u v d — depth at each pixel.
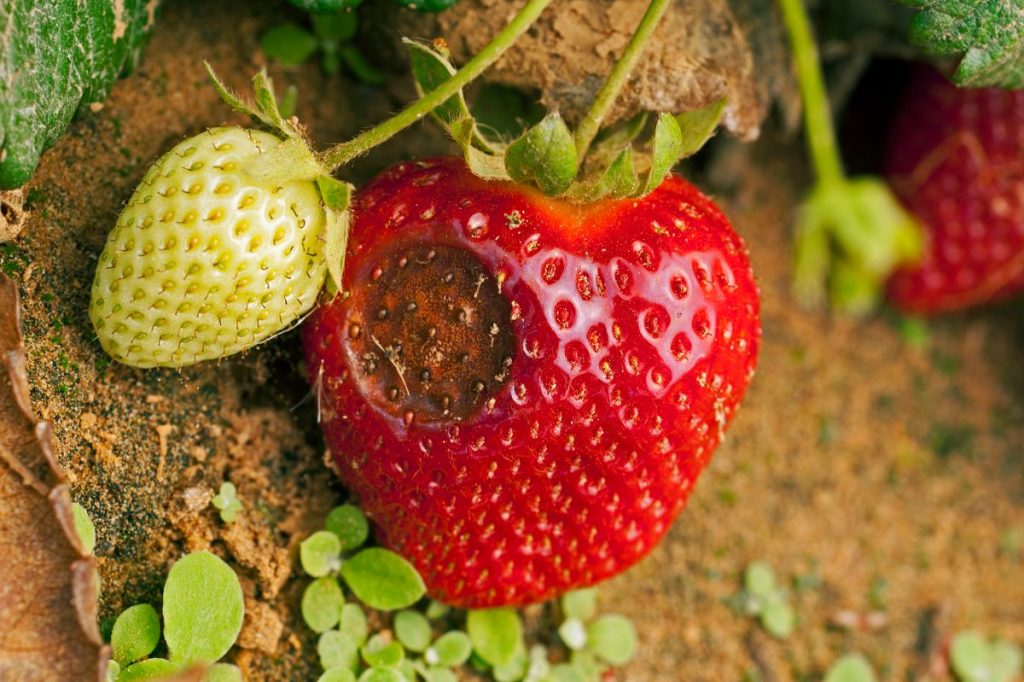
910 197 0.26
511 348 0.20
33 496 0.19
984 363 0.27
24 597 0.19
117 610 0.21
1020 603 0.26
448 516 0.21
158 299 0.20
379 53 0.23
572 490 0.21
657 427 0.21
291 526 0.22
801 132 0.27
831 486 0.26
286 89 0.23
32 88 0.20
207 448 0.22
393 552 0.22
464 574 0.21
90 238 0.21
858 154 0.27
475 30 0.22
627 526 0.21
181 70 0.23
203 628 0.21
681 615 0.24
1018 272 0.27
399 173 0.21
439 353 0.21
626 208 0.21
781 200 0.27
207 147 0.20
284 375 0.22
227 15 0.23
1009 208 0.26
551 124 0.20
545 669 0.23
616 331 0.20
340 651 0.22
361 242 0.21
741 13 0.23
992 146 0.26
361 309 0.21
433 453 0.21
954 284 0.27
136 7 0.22
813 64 0.24
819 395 0.26
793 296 0.27
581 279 0.20
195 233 0.20
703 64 0.22
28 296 0.21
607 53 0.22
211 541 0.21
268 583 0.22
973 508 0.26
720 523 0.25
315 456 0.22
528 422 0.20
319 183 0.20
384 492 0.21
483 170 0.20
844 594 0.25
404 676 0.22
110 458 0.21
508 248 0.20
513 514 0.21
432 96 0.20
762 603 0.25
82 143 0.22
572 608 0.23
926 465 0.27
